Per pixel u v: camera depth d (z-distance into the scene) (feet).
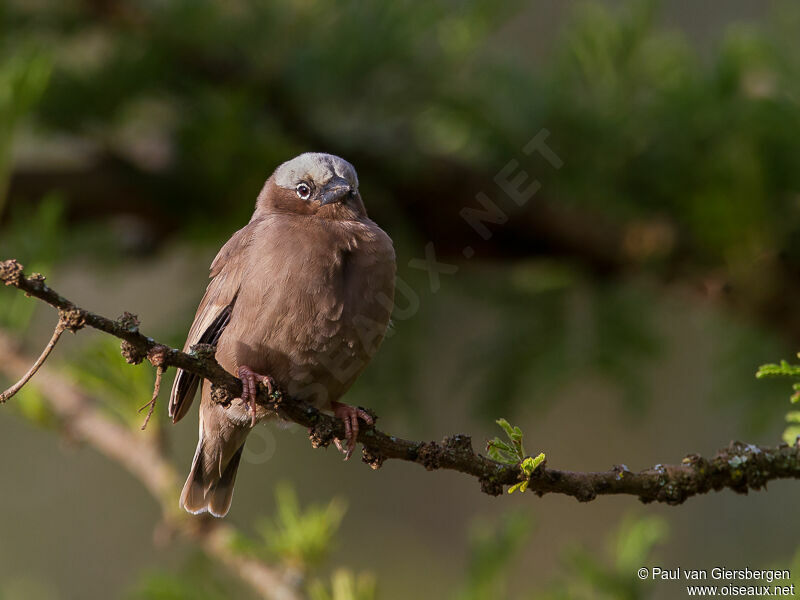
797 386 19.53
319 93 37.17
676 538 55.21
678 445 56.85
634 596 24.47
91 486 59.06
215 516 28.55
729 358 38.91
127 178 36.68
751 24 37.37
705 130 35.01
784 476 21.21
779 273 34.73
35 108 35.60
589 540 57.47
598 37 37.11
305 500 57.98
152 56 36.22
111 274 39.55
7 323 27.81
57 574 56.34
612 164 36.17
